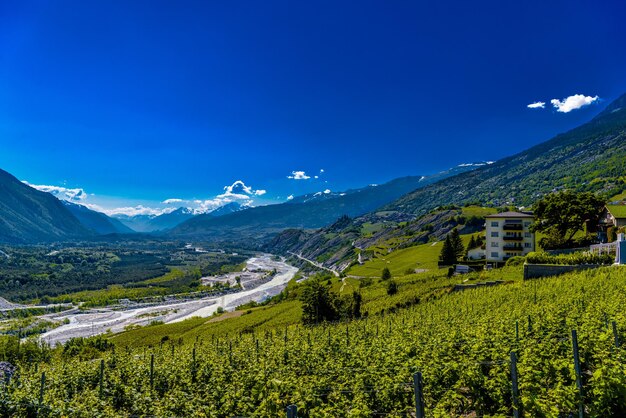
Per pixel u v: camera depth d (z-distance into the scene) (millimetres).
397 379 16688
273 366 22844
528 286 41875
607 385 12141
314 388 17719
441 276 72562
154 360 29531
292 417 8984
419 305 50031
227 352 29938
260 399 18203
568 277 41406
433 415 13203
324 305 61219
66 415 17141
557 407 12383
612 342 16141
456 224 179125
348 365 21234
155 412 18156
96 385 24078
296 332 43594
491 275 57531
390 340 26000
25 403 18062
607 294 30078
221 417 17312
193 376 24094
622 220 63031
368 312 57469
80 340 77688
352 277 123500
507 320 25469
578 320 21859
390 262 139125
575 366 12664
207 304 164250
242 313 99938
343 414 15188
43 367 30859
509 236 89500
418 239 180000
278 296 120000
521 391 13047
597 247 54312
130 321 135250
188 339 76812
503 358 16641
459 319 32438
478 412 15156
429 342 22203
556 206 69625
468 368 15844
